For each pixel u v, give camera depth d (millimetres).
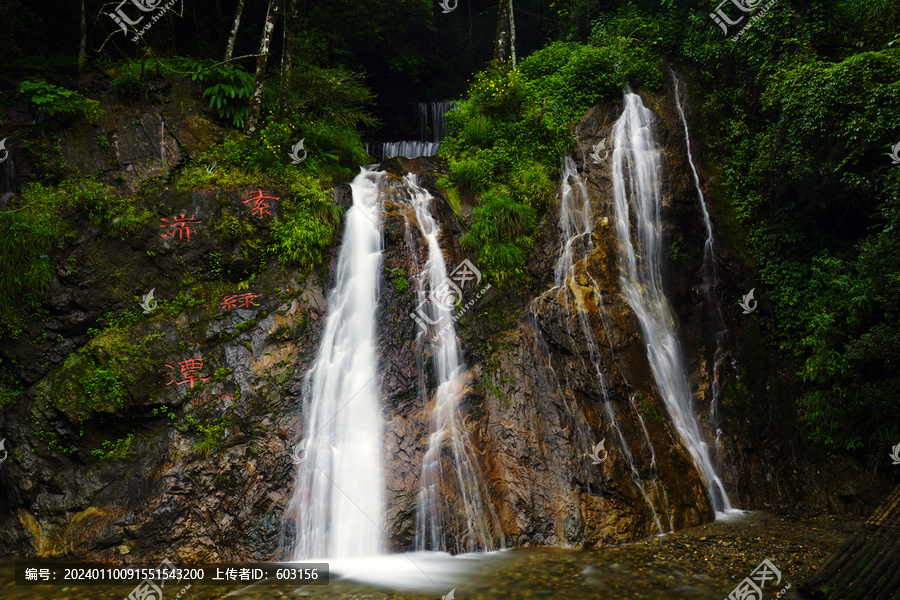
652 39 12797
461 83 19031
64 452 7453
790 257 10625
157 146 9758
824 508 8766
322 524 7191
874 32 11016
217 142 10234
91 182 9023
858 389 9180
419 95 18797
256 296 8461
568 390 8422
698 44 12625
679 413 9398
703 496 8273
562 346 8789
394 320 8648
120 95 10305
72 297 8141
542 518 7395
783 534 7609
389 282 8852
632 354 9133
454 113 12062
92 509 7043
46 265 8141
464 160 10664
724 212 11086
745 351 10180
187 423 7551
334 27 16516
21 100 9828
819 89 9594
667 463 8281
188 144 9930
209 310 8336
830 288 9828
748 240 10953
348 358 8344
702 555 6879
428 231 9531
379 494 7391
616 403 8523
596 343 8898
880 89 8992
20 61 11133
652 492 7883
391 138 15383
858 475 8906
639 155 10945
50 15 13633
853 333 9320
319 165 10203
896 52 9430
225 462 7262
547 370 8586
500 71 12117
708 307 10594
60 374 7711
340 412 7934
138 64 10828
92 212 8617
